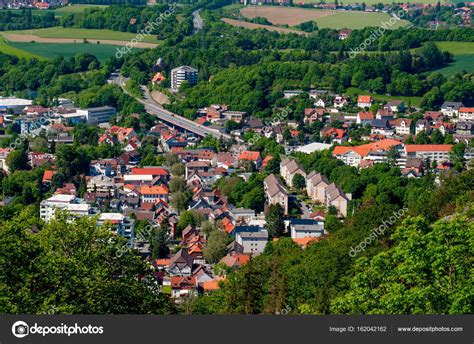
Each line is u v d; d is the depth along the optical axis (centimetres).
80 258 15612
